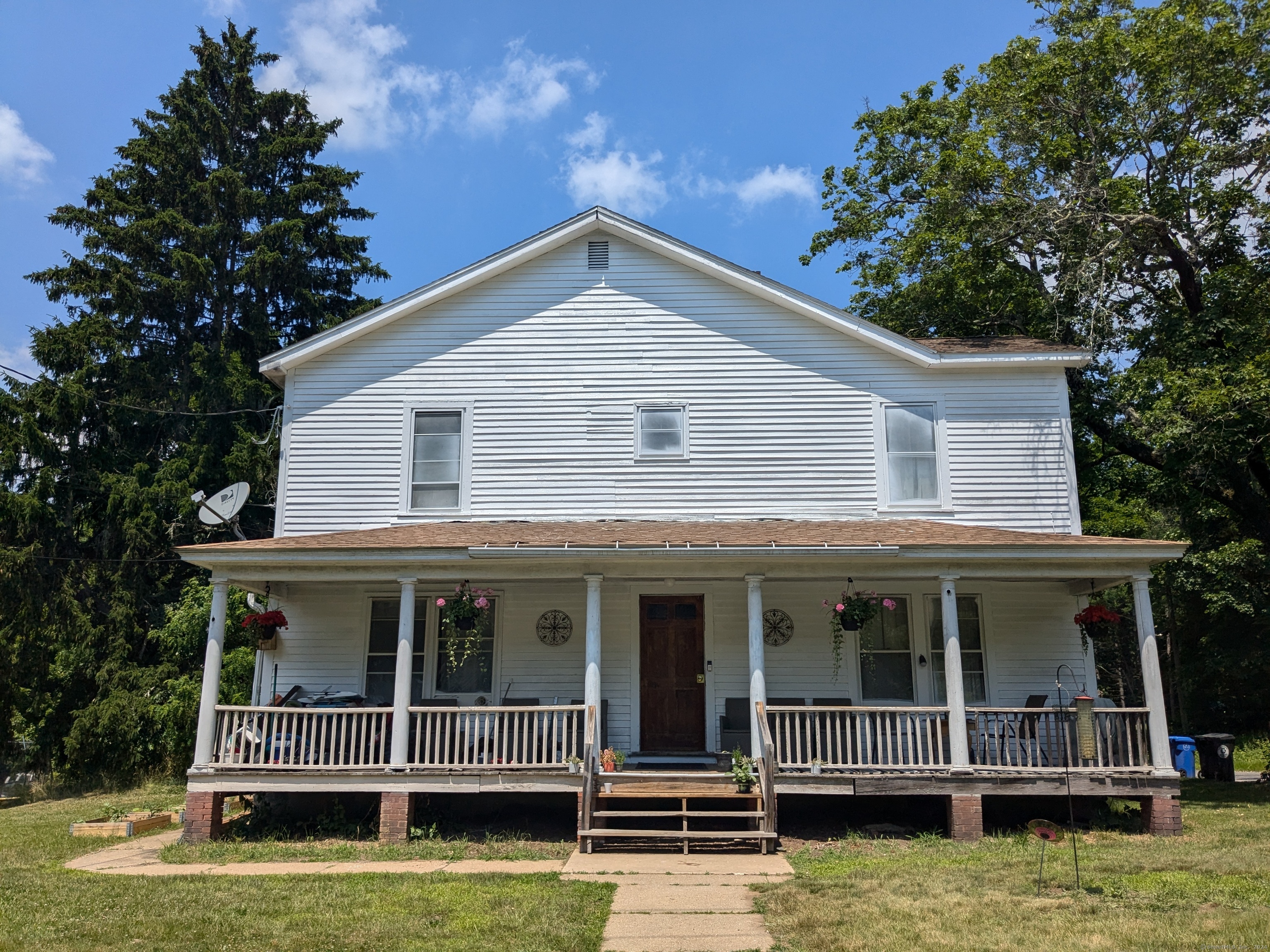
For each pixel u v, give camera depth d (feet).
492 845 38.14
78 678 81.97
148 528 84.94
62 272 97.55
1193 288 57.41
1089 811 41.68
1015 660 46.65
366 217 112.98
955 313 71.00
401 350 51.24
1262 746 98.12
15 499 78.69
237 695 73.87
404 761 39.81
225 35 112.68
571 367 50.75
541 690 47.39
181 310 101.76
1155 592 109.19
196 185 100.94
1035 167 63.05
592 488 49.42
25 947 23.81
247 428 95.04
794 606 47.73
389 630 48.70
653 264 51.60
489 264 51.03
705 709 46.78
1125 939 23.08
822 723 46.14
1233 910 25.53
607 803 39.11
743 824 39.93
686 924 25.55
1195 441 48.47
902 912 26.07
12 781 81.76
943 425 49.14
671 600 48.14
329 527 49.44
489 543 41.65
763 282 50.03
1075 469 48.98
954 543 39.81
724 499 48.98
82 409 86.43
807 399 49.80
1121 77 60.18
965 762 38.86
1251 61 56.49
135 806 58.65
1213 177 58.95
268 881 31.68
